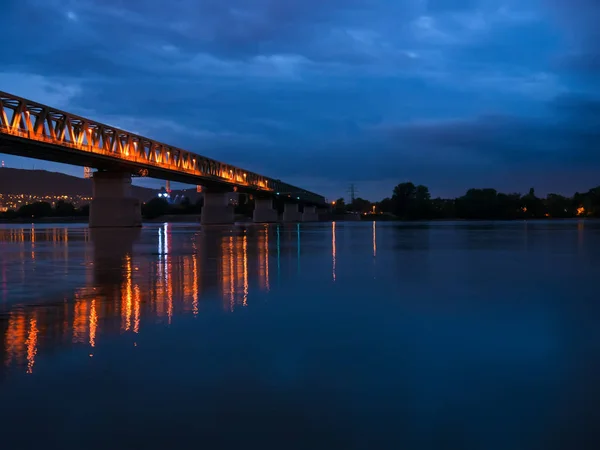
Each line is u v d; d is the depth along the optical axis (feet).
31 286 60.95
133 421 21.47
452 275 71.00
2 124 215.10
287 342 33.88
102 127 301.02
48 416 21.89
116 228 309.22
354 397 24.03
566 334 36.29
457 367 28.50
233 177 529.45
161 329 37.70
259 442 19.69
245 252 115.65
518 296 52.75
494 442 19.69
